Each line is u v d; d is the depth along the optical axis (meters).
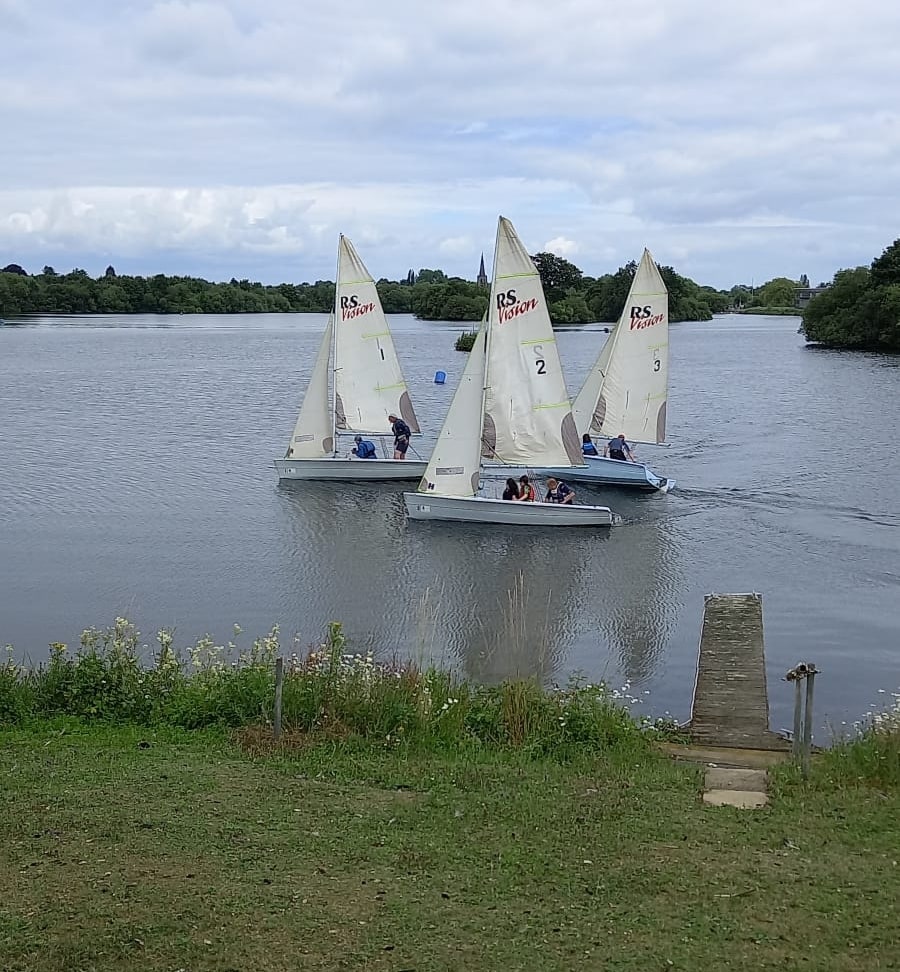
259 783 11.65
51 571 28.77
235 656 22.25
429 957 7.85
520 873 9.36
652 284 42.69
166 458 46.81
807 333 134.25
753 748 14.75
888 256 125.31
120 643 16.09
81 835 10.06
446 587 27.89
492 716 13.98
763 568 29.89
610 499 39.44
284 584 27.94
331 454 42.34
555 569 29.72
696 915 8.57
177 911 8.48
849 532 34.16
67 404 67.00
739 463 46.84
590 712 14.12
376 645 23.19
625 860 9.66
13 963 7.65
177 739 13.41
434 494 35.41
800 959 7.86
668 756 13.56
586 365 96.25
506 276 36.19
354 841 10.02
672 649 23.14
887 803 11.20
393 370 44.25
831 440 53.09
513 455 37.12
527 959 7.84
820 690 20.48
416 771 12.14
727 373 92.31
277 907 8.60
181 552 30.95
